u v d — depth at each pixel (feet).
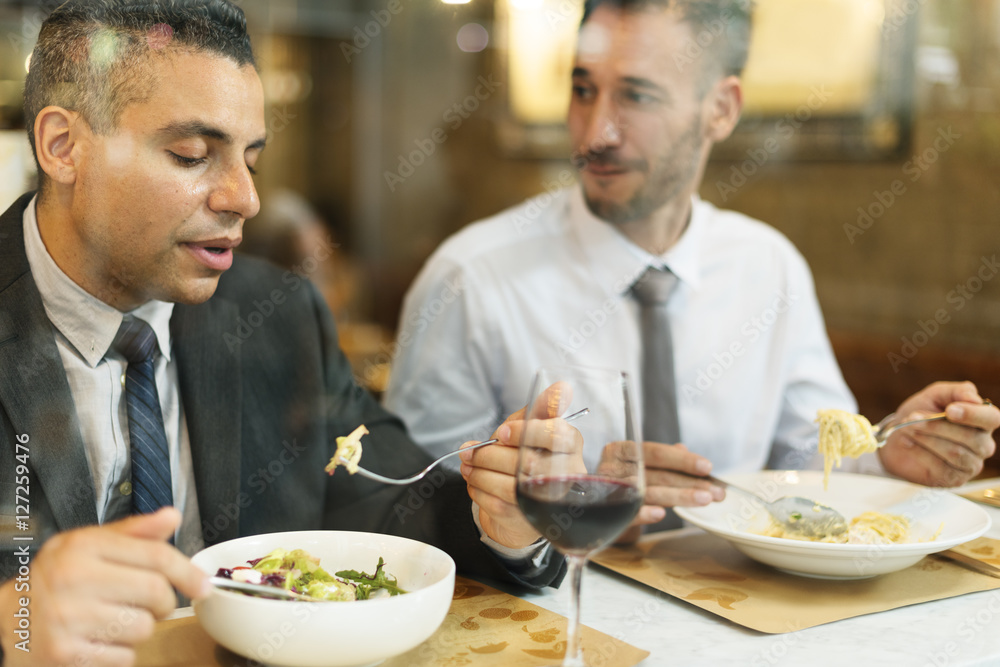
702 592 3.24
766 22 9.98
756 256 6.46
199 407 3.75
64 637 2.15
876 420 9.30
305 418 4.17
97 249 3.22
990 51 8.22
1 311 3.25
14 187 8.05
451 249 6.39
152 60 3.02
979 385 8.32
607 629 2.91
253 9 15.38
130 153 3.08
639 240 5.97
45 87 3.11
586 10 5.55
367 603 2.30
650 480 3.99
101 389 3.45
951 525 3.72
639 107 5.43
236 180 3.21
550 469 2.47
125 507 3.51
